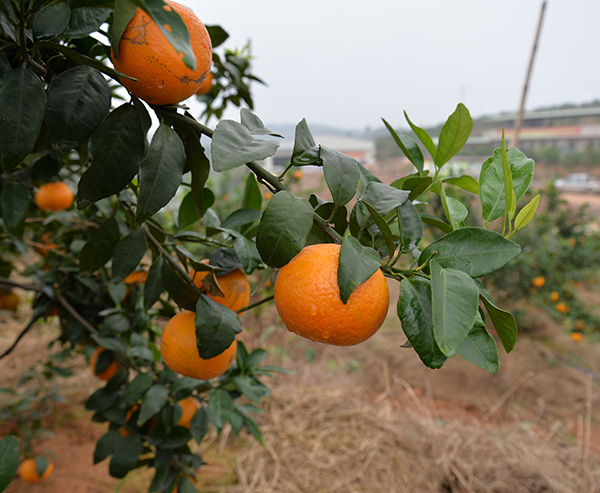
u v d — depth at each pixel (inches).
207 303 37.2
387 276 30.0
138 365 70.7
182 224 53.3
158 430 62.2
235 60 70.4
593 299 288.8
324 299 26.7
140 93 29.5
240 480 114.8
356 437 135.5
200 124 31.0
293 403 147.9
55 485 108.5
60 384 150.2
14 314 141.3
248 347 175.8
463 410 166.1
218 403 58.7
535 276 221.1
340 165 31.8
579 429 155.7
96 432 129.9
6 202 58.2
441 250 27.9
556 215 258.4
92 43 34.9
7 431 122.4
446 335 22.8
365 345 210.1
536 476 124.2
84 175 30.2
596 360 211.6
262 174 30.8
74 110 28.8
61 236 87.5
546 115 1553.9
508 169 30.6
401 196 32.4
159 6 23.0
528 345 220.7
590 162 1250.6
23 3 25.9
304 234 27.8
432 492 117.4
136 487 110.7
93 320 86.9
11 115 27.0
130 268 45.8
